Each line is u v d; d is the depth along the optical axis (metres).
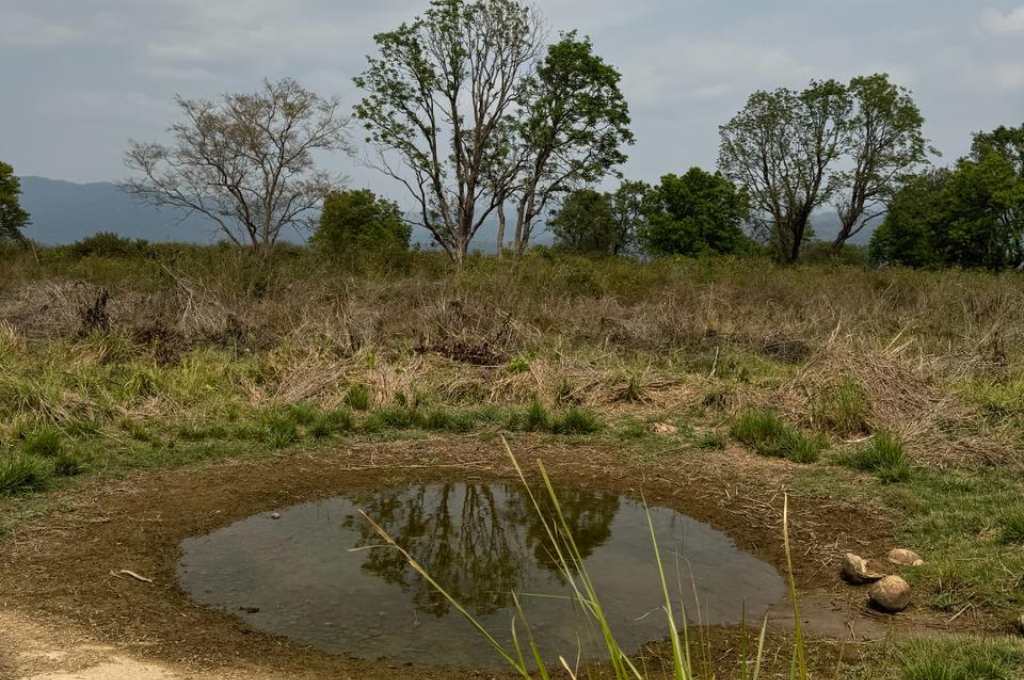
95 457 6.31
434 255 21.77
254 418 7.53
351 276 14.45
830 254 42.38
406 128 24.98
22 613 3.81
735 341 11.34
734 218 42.19
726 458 6.74
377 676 3.38
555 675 3.43
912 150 38.59
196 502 5.58
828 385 7.83
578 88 25.52
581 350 10.30
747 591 4.37
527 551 4.95
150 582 4.30
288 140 25.84
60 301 11.23
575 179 26.84
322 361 9.03
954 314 12.39
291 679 3.32
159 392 7.87
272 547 4.90
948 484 5.84
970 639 3.57
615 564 4.75
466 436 7.38
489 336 10.38
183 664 3.40
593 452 6.96
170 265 14.31
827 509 5.55
